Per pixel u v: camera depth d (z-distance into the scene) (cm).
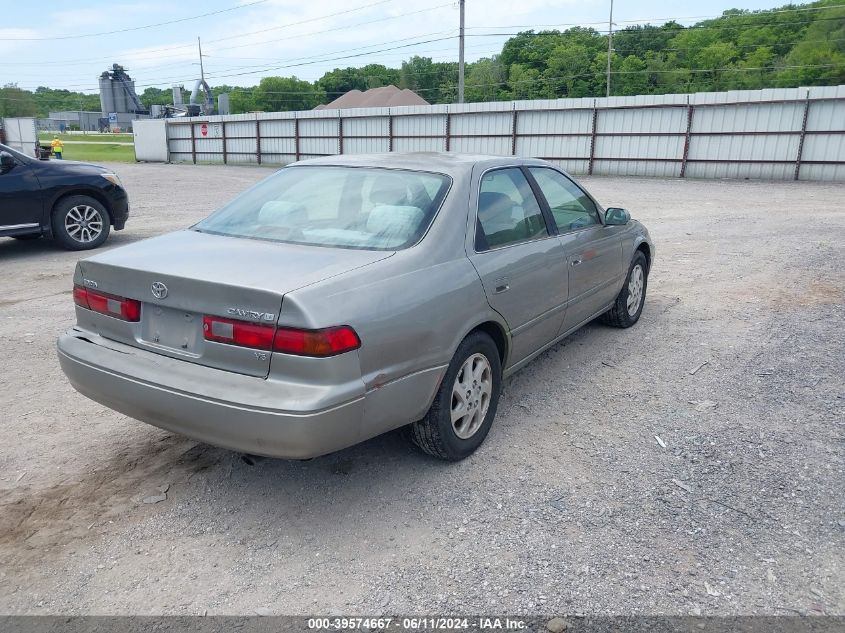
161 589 264
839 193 1914
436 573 271
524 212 418
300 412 263
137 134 4631
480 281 348
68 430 400
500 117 3070
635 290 599
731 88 9556
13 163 920
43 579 269
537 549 286
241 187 2311
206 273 293
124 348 319
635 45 10419
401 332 297
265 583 267
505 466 356
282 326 269
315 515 312
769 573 269
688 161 2661
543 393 454
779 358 512
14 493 329
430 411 333
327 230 345
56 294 731
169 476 347
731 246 998
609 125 2805
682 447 375
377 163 397
